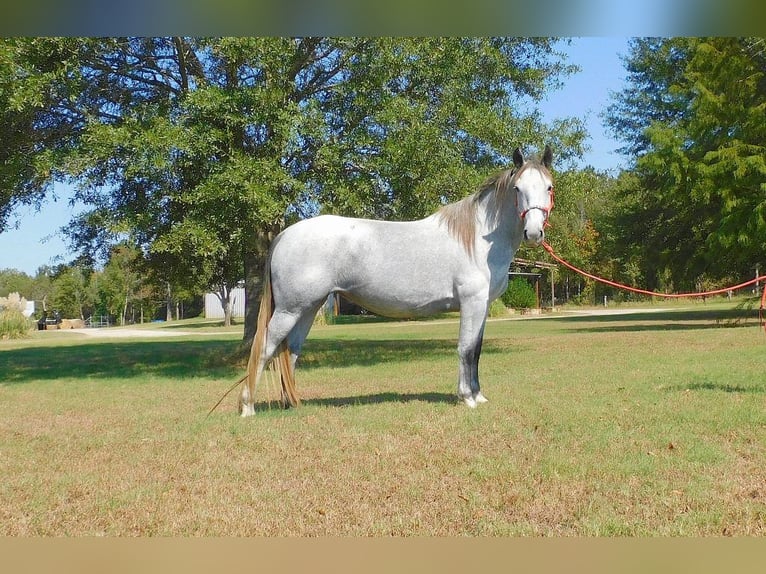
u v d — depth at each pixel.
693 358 13.01
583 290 61.50
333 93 15.36
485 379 10.93
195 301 78.25
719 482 4.93
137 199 14.38
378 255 7.96
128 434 7.31
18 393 11.47
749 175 21.16
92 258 17.28
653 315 36.78
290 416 7.84
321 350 19.17
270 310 8.16
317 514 4.52
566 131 17.84
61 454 6.43
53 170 13.64
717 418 7.00
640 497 4.66
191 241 13.21
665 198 25.41
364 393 10.09
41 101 12.69
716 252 22.44
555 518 4.36
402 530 4.19
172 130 12.73
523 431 6.68
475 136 15.67
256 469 5.62
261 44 12.75
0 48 11.80
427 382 11.12
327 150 13.65
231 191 12.75
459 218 8.05
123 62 14.98
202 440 6.78
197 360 17.92
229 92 13.55
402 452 5.98
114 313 68.75
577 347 17.08
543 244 8.41
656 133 23.19
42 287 97.31
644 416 7.23
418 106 14.28
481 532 4.14
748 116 21.39
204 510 4.63
